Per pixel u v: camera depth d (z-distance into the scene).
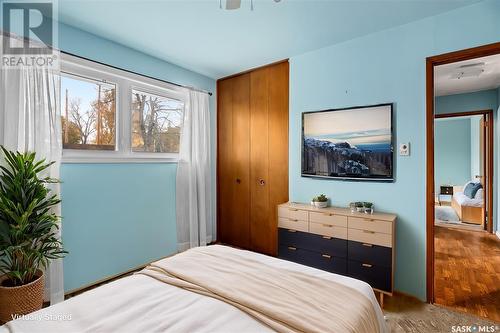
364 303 1.25
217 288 1.32
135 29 2.51
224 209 3.99
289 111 3.25
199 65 3.45
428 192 2.34
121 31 2.54
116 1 2.05
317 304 1.20
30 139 2.13
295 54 3.12
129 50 2.89
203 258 1.75
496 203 4.26
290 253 2.83
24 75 2.11
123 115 2.87
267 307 1.15
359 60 2.71
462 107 4.58
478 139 6.11
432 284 2.32
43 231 1.98
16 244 1.86
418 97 2.39
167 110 3.36
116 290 1.36
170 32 2.57
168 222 3.33
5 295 1.84
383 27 2.50
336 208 2.79
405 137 2.46
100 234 2.64
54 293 2.22
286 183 3.33
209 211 3.82
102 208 2.65
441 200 6.71
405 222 2.46
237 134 3.81
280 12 2.23
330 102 2.91
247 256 1.79
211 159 3.94
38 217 1.96
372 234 2.33
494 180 4.28
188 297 1.29
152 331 1.03
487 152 4.38
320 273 1.55
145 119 3.12
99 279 2.63
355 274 2.42
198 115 3.59
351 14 2.27
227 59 3.26
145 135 3.11
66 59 2.36
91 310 1.17
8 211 1.78
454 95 4.66
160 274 1.53
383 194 2.59
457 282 2.66
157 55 3.12
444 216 5.42
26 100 2.12
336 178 2.87
